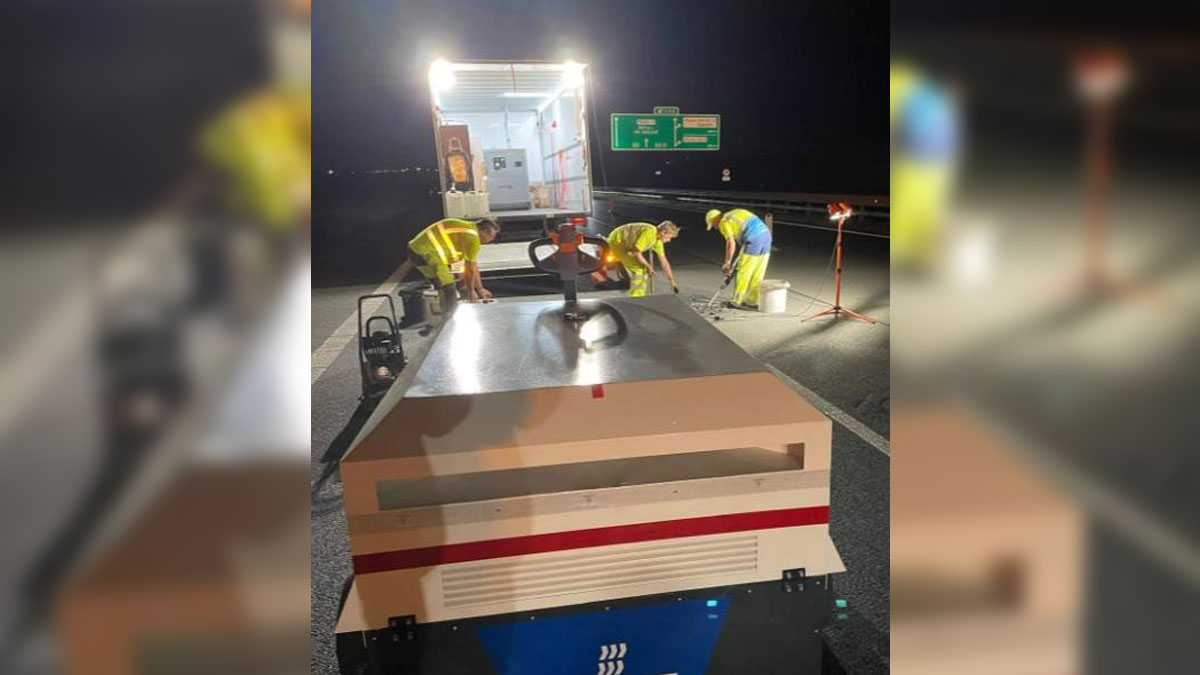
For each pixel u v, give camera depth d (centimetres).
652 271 661
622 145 1836
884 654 239
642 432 161
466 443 157
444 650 163
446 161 1202
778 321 732
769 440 166
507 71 1080
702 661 176
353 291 1080
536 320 232
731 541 169
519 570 162
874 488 359
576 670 171
